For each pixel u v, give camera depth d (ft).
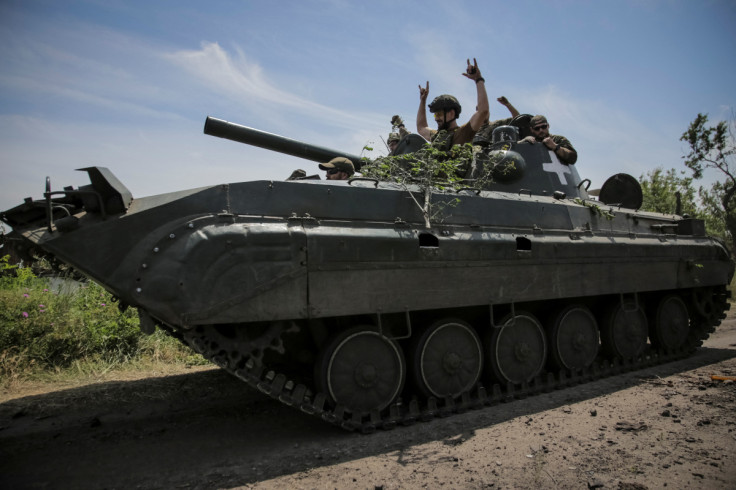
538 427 17.69
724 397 21.18
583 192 29.81
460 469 14.17
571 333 24.49
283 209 16.93
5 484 13.65
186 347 29.94
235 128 24.43
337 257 16.98
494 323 22.06
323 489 13.12
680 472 13.71
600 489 12.78
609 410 19.57
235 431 17.99
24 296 28.78
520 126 33.40
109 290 15.48
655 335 29.17
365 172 21.47
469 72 26.76
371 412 17.92
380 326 17.95
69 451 16.05
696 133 79.82
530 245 21.90
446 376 20.17
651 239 27.84
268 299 15.94
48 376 24.50
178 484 13.61
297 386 16.34
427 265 18.88
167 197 16.38
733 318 46.85
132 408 20.52
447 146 27.07
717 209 85.05
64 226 14.73
